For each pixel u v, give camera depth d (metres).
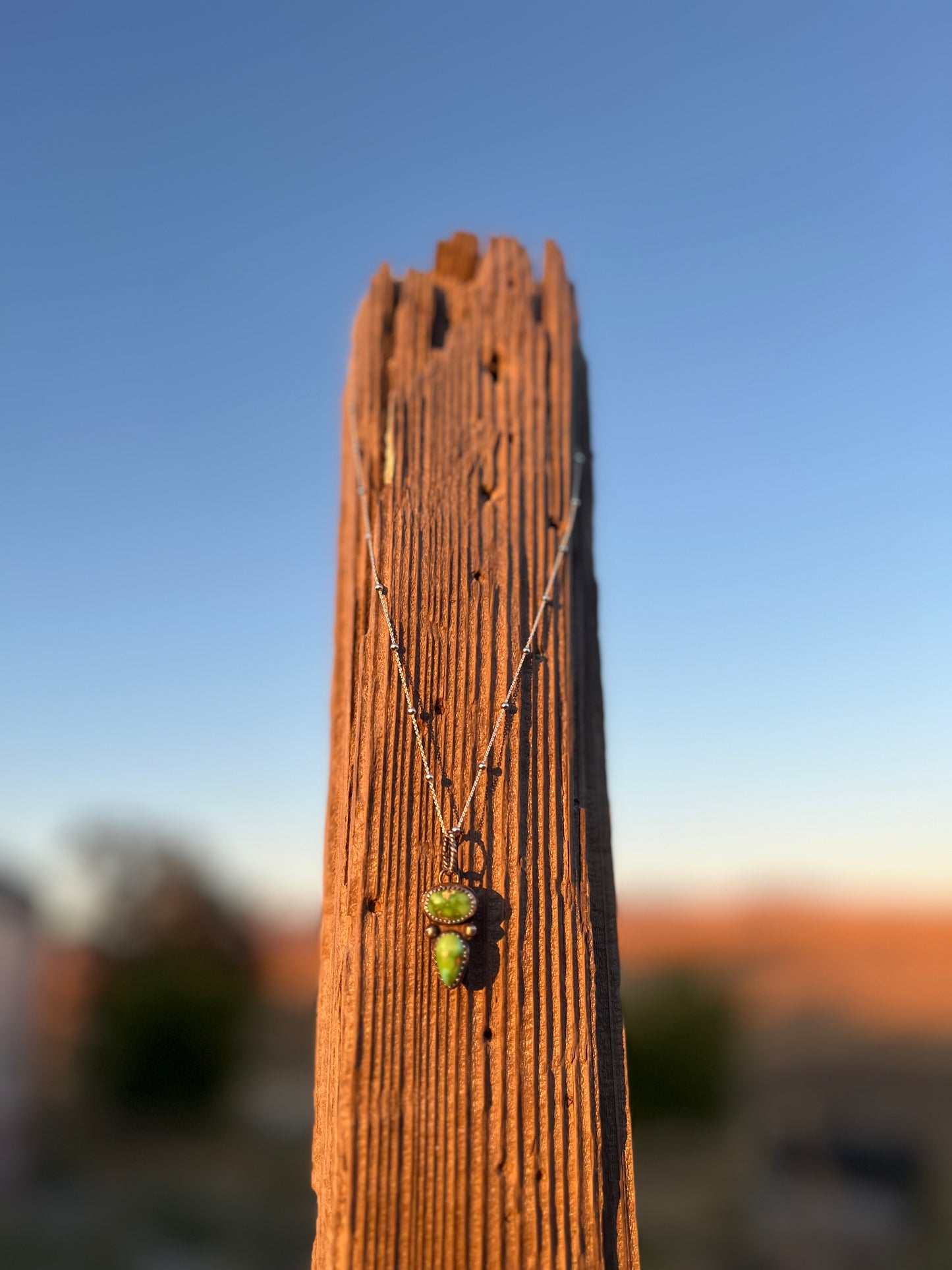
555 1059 0.23
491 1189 0.22
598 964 0.25
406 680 0.26
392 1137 0.22
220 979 1.98
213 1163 1.54
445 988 0.23
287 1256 1.19
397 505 0.27
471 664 0.26
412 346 0.29
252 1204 1.36
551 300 0.30
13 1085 1.68
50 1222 1.28
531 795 0.25
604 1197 0.23
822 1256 1.12
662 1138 1.53
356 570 0.29
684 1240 1.19
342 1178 0.22
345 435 0.31
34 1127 1.60
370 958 0.24
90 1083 1.75
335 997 0.25
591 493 0.30
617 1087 0.24
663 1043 1.68
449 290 0.30
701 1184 1.34
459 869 0.24
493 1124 0.23
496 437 0.28
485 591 0.27
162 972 1.94
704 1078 1.62
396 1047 0.23
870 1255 1.12
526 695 0.26
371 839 0.25
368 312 0.30
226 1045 1.89
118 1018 1.84
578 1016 0.24
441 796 0.25
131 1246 1.21
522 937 0.24
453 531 0.27
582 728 0.28
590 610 0.29
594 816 0.27
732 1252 1.15
